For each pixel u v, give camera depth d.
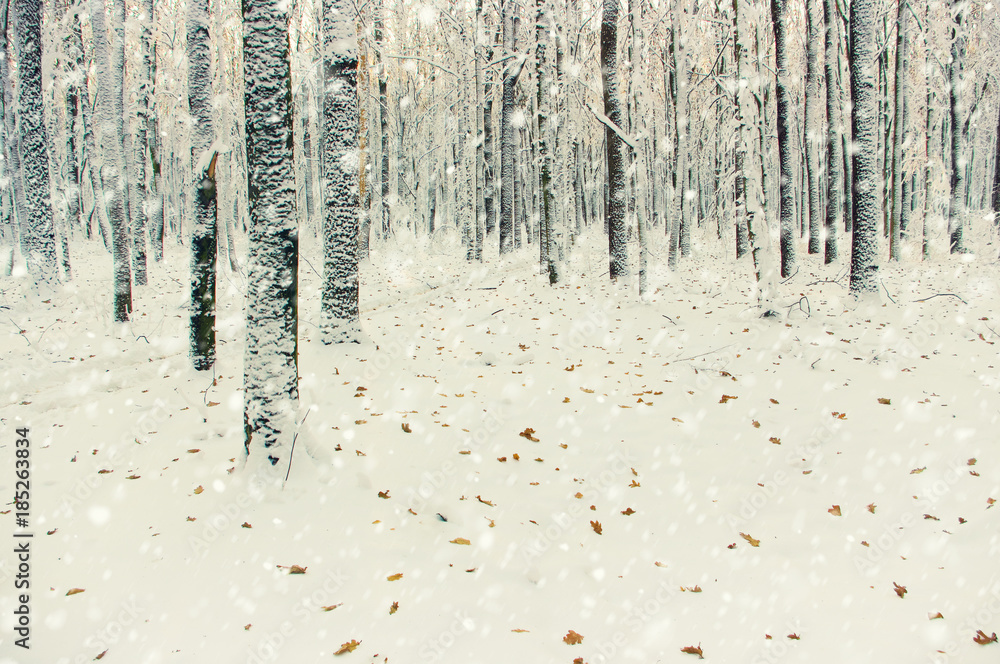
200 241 6.88
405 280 15.57
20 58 10.70
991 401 5.91
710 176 24.55
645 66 16.30
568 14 14.95
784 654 2.72
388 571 3.31
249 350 4.23
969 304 9.96
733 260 18.33
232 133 17.67
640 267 10.93
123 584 3.12
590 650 2.74
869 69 9.46
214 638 2.71
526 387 6.94
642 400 6.52
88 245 21.20
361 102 18.23
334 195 7.97
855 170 9.78
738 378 7.04
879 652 2.71
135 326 9.61
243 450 4.45
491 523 3.98
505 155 18.44
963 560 3.43
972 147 22.67
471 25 19.00
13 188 12.54
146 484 4.23
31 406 5.84
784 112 10.70
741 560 3.59
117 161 9.73
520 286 13.99
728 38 13.95
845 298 10.52
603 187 32.50
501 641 2.75
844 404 6.10
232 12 19.19
